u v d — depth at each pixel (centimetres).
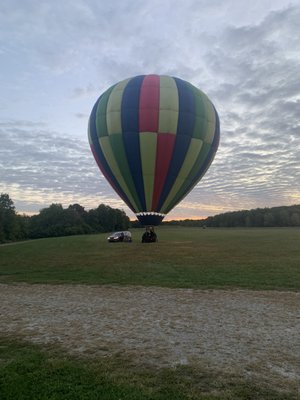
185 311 909
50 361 568
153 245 3659
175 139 2359
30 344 659
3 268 1969
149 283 1355
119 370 537
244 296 1102
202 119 2430
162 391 470
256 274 1549
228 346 643
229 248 3119
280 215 13550
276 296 1100
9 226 8344
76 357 592
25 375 515
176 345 651
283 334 712
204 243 3856
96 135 2516
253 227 13225
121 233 4512
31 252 3195
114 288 1267
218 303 1004
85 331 741
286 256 2358
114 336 705
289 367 549
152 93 2391
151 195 2505
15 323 808
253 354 603
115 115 2400
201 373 527
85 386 482
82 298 1091
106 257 2495
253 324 784
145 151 2367
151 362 570
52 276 1595
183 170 2448
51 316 870
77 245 4022
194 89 2544
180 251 2867
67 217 10469
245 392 468
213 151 2572
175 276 1526
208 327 764
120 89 2481
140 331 738
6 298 1106
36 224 10250
